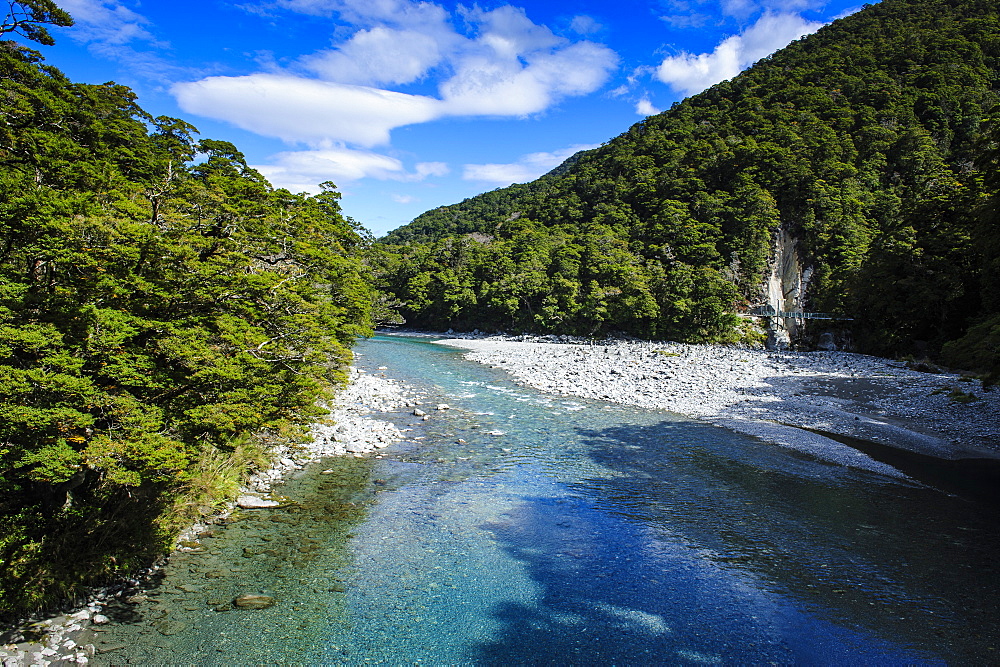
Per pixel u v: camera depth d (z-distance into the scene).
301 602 9.84
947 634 9.36
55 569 9.23
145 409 9.10
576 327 72.56
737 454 19.91
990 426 23.34
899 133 84.50
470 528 13.30
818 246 72.06
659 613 9.91
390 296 71.88
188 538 11.98
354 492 15.27
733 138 97.25
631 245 83.31
